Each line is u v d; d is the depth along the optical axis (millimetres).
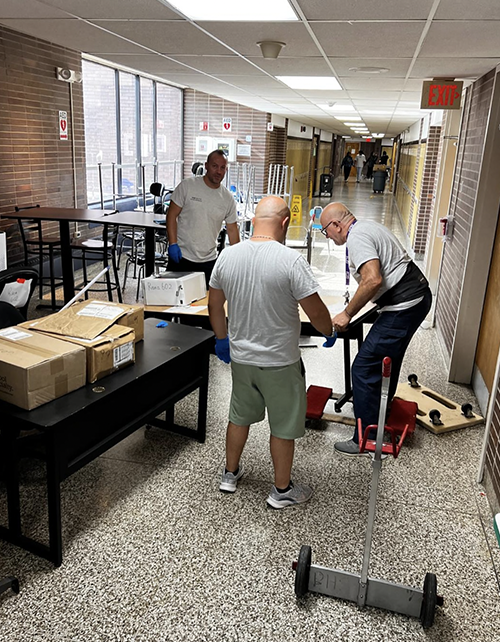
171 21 3189
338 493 2764
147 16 3086
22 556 2244
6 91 6086
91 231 8219
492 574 2266
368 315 3273
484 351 3883
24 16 3207
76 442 2188
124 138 10078
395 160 24875
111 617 1973
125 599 2055
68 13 3094
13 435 2150
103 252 5684
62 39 3904
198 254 4305
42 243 5688
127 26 3381
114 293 6371
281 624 1970
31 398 2068
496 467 2680
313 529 2486
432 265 7562
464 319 4062
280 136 13367
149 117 10875
